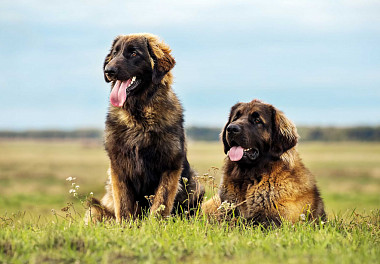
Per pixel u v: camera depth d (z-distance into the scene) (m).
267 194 7.60
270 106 8.08
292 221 7.36
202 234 6.28
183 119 8.25
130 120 7.80
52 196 29.11
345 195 30.86
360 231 6.81
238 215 7.86
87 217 7.83
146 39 8.06
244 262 4.84
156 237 5.83
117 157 7.96
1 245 5.33
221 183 8.17
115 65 7.70
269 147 7.86
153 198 7.94
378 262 4.87
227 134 7.77
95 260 4.97
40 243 5.46
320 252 5.22
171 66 8.05
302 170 7.83
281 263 4.80
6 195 29.33
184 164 8.33
